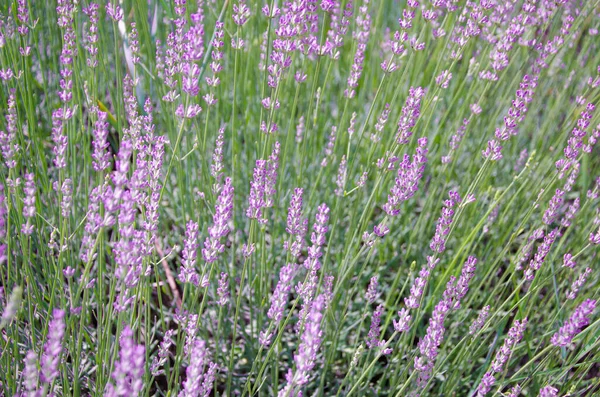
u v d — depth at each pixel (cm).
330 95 95
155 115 84
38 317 68
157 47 76
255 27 89
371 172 87
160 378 74
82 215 78
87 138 74
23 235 63
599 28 98
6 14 76
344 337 77
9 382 60
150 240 58
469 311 76
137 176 51
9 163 60
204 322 75
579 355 66
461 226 85
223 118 88
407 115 65
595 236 65
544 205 86
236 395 75
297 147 84
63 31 71
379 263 81
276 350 70
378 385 72
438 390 76
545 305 83
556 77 102
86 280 55
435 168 86
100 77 87
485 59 86
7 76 68
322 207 58
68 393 60
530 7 70
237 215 84
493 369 61
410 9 64
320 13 92
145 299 62
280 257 83
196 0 80
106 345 58
